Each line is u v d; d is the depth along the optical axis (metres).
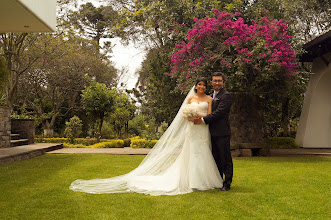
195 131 4.59
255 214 3.32
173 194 4.23
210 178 4.57
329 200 3.90
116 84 25.23
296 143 13.49
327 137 12.84
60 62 19.89
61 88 21.31
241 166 7.03
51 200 3.89
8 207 3.58
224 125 4.60
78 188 4.53
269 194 4.21
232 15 9.45
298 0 15.34
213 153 4.75
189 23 12.35
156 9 12.97
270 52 8.31
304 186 4.75
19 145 10.95
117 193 4.27
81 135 23.14
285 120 14.62
